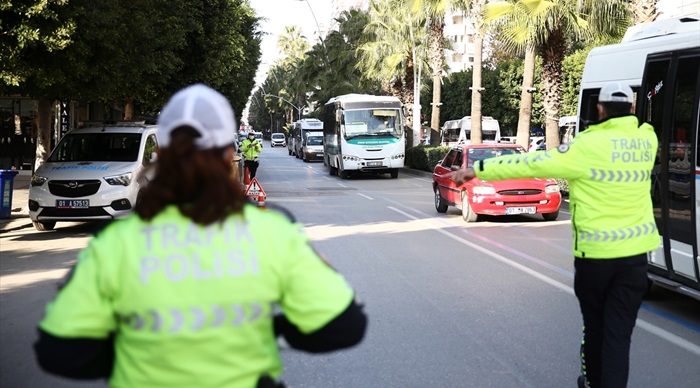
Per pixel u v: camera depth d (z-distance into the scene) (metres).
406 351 6.26
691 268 7.30
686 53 7.45
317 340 2.01
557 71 22.55
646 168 4.57
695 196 7.17
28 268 10.28
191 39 27.25
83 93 16.42
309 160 48.44
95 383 5.50
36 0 13.21
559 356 6.12
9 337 6.75
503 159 4.62
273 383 1.98
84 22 14.15
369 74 42.31
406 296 8.43
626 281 4.52
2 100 28.44
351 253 11.46
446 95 64.19
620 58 8.87
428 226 14.90
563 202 18.59
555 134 22.98
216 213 1.94
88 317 1.92
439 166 17.67
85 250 2.02
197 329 1.88
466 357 6.09
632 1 17.70
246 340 1.92
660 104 7.86
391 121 30.75
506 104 59.38
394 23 38.84
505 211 15.15
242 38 34.84
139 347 1.90
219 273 1.91
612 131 4.54
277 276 1.97
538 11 21.02
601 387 4.52
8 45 13.45
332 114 34.09
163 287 1.89
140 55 17.92
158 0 19.22
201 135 1.98
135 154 14.59
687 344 6.56
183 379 1.89
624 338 4.50
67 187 13.60
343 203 19.83
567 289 8.84
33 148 28.75
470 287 8.95
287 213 2.14
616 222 4.52
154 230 1.95
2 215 15.56
